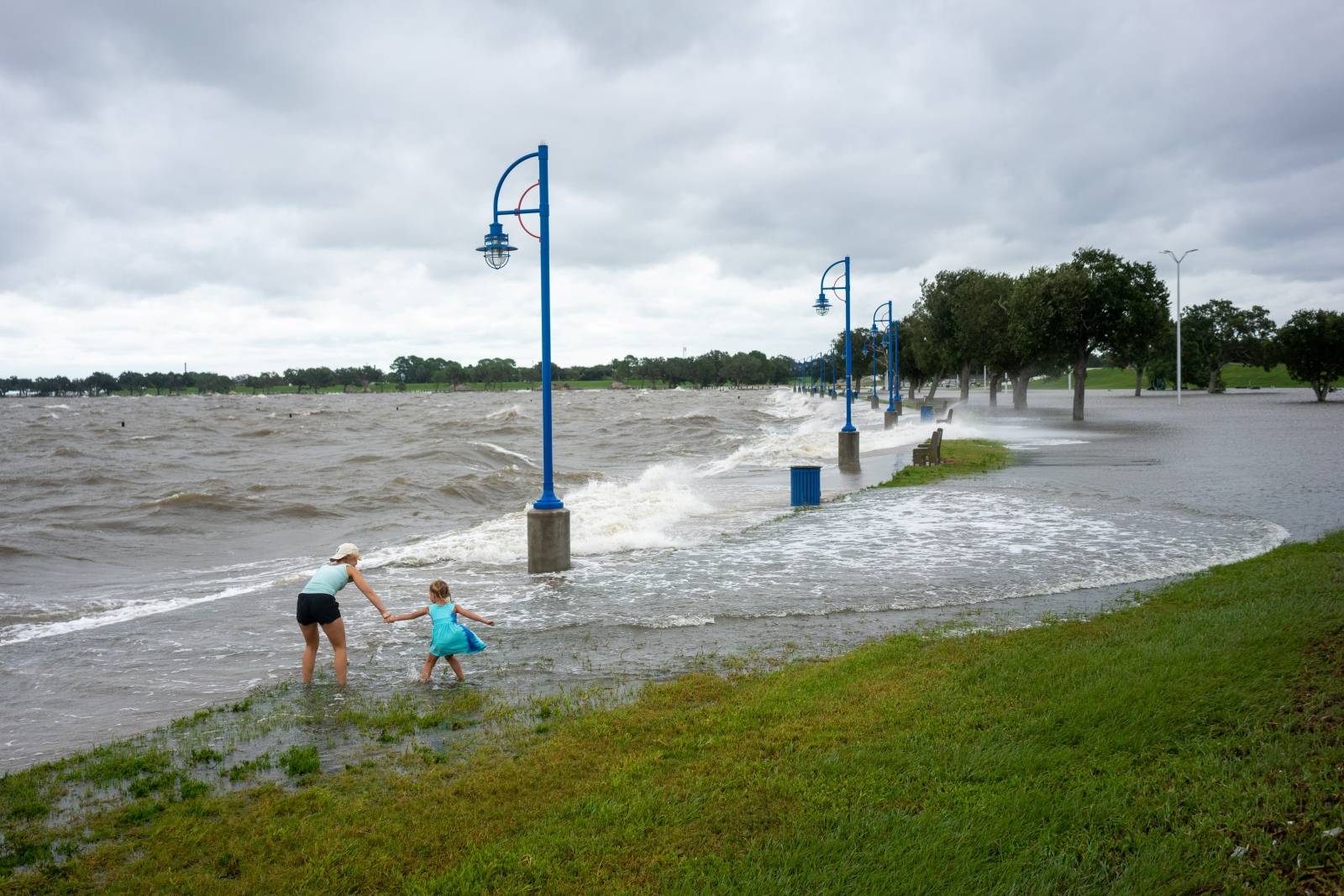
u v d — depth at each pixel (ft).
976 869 13.57
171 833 16.20
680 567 42.80
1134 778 15.96
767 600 35.32
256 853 15.30
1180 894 12.50
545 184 42.45
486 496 85.71
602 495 74.38
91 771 19.49
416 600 37.65
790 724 19.99
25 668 29.19
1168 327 154.71
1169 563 39.86
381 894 13.94
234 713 23.56
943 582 37.68
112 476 110.52
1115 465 84.58
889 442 122.01
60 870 15.01
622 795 16.72
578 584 39.68
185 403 570.87
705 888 13.33
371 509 76.74
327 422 266.16
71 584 46.52
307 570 48.16
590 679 25.39
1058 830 14.55
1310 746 16.05
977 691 21.38
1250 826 13.75
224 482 100.58
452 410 374.84
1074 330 157.48
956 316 221.46
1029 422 161.17
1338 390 376.27
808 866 13.85
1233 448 101.55
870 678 23.39
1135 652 23.11
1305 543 41.22
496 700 23.66
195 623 35.19
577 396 605.31
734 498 71.10
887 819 15.12
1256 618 25.62
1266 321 356.18
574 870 14.26
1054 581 37.14
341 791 17.84
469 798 17.15
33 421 288.71
